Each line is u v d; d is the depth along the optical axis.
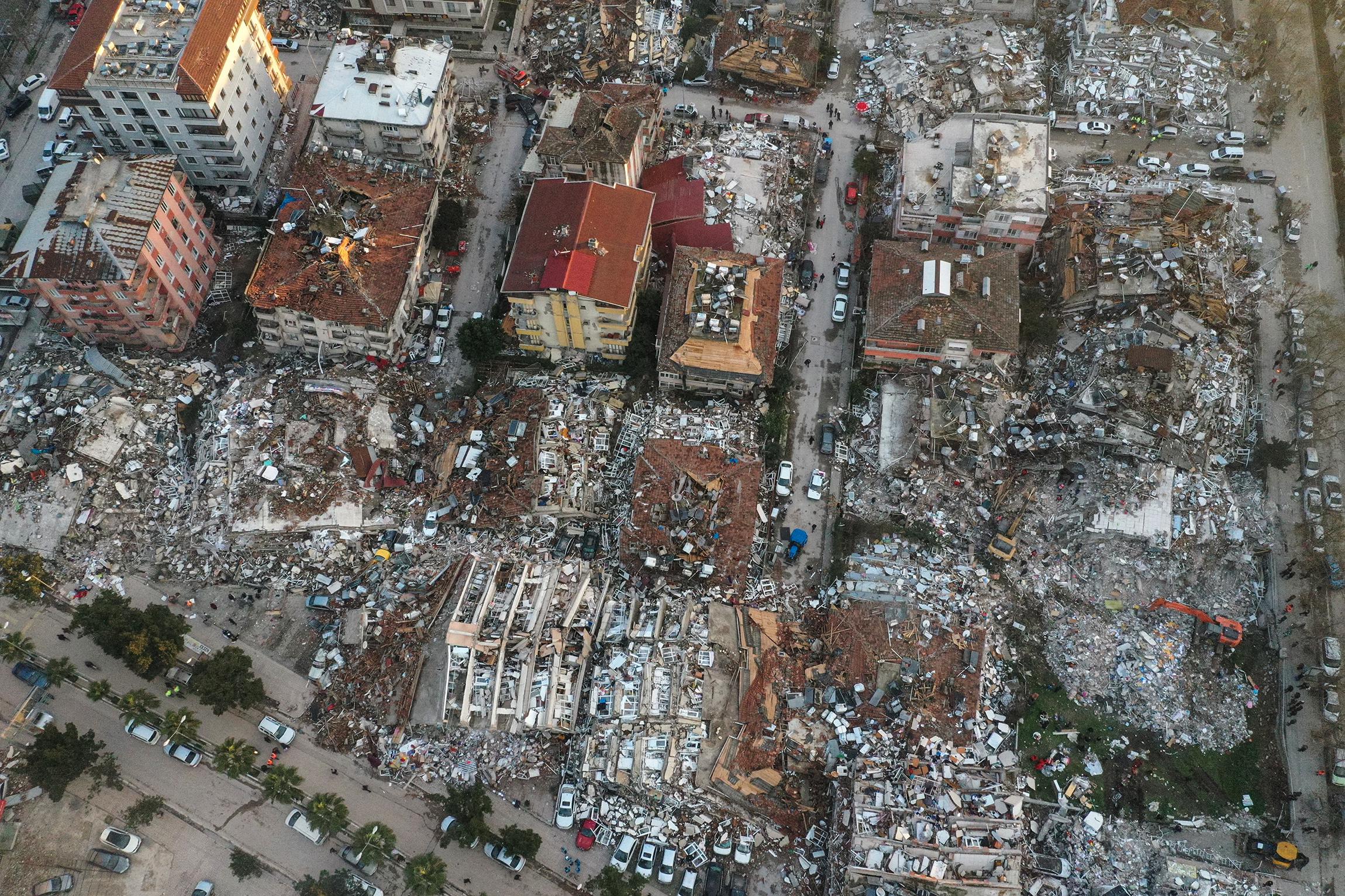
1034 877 105.12
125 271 120.31
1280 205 146.50
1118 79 155.62
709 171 148.12
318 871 105.88
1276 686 116.69
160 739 111.31
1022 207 132.75
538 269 125.19
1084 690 115.44
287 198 136.00
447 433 130.12
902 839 102.69
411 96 139.75
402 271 131.25
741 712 110.69
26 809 106.50
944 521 124.44
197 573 120.44
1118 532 120.75
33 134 152.25
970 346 128.50
